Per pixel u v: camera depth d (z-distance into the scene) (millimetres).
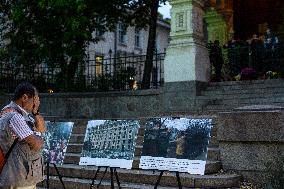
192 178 7316
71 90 16125
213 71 15336
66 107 14648
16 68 17594
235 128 7855
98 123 7422
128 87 15516
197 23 12562
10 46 17688
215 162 7938
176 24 12477
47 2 14906
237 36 22562
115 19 18641
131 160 6855
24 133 4355
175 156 6426
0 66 17531
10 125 4402
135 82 16125
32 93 4707
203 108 11570
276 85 11578
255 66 14547
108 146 7168
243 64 15023
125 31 20750
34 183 4535
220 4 20188
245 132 7742
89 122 7531
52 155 7633
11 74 17500
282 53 14086
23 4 16078
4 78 17375
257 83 12078
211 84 12570
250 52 14656
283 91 11188
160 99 12508
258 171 7656
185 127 6508
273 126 7504
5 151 4410
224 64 15562
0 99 15609
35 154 4523
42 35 16438
